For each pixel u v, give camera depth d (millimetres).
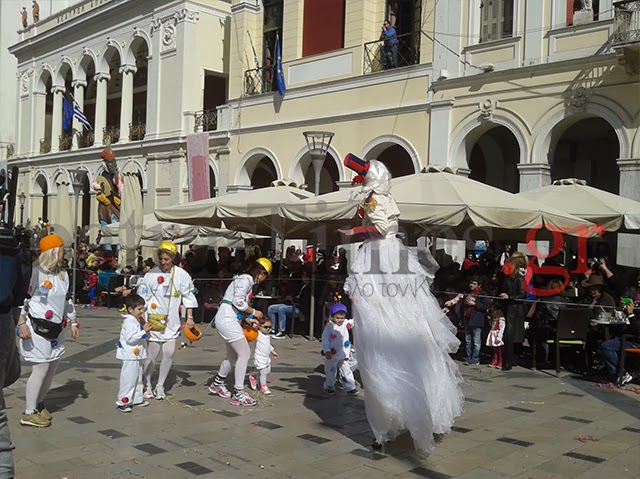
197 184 22609
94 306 17328
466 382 8602
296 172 19844
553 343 9711
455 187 10164
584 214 10883
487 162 18828
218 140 22391
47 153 32656
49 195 31953
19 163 34188
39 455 5270
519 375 9203
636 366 8766
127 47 27125
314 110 19406
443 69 16297
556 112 14273
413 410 5246
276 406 7047
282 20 21078
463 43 16016
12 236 4449
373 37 18594
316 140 19000
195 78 24312
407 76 17109
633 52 12648
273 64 21344
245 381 8273
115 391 7512
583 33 13961
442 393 5449
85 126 30531
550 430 6320
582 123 16891
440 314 5770
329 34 19531
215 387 7422
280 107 20406
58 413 6523
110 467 5031
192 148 22719
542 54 14602
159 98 25156
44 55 32906
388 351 5352
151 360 7094
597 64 13633
